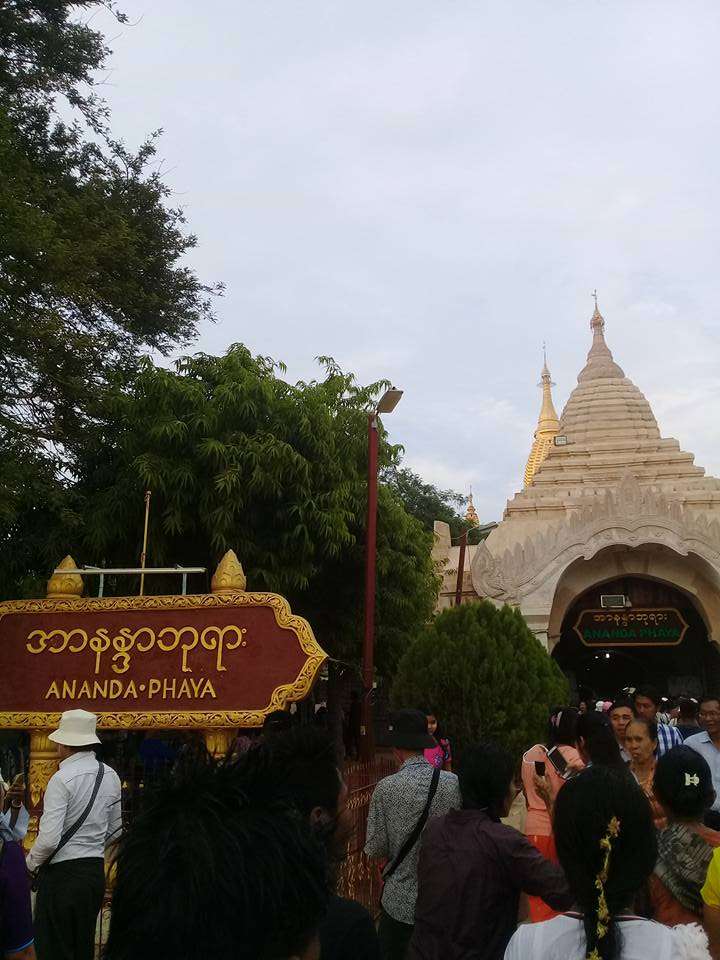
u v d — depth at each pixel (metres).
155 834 2.17
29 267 15.22
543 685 14.48
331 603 21.69
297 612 21.33
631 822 3.10
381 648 23.81
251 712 10.95
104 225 18.39
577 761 7.02
